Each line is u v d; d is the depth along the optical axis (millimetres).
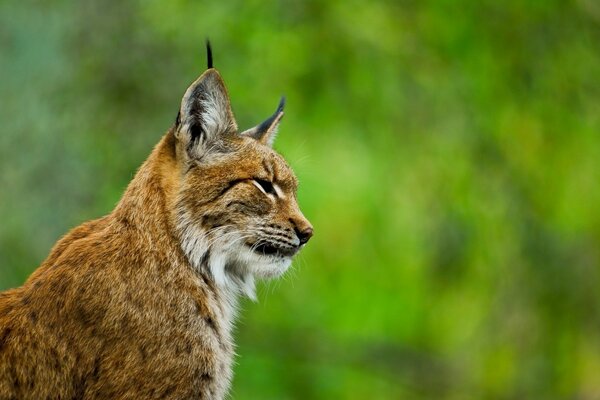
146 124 17000
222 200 9617
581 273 19109
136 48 17328
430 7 18359
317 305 21016
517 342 19609
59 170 16516
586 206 19016
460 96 18734
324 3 18172
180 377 9273
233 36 17906
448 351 22484
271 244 9820
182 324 9328
